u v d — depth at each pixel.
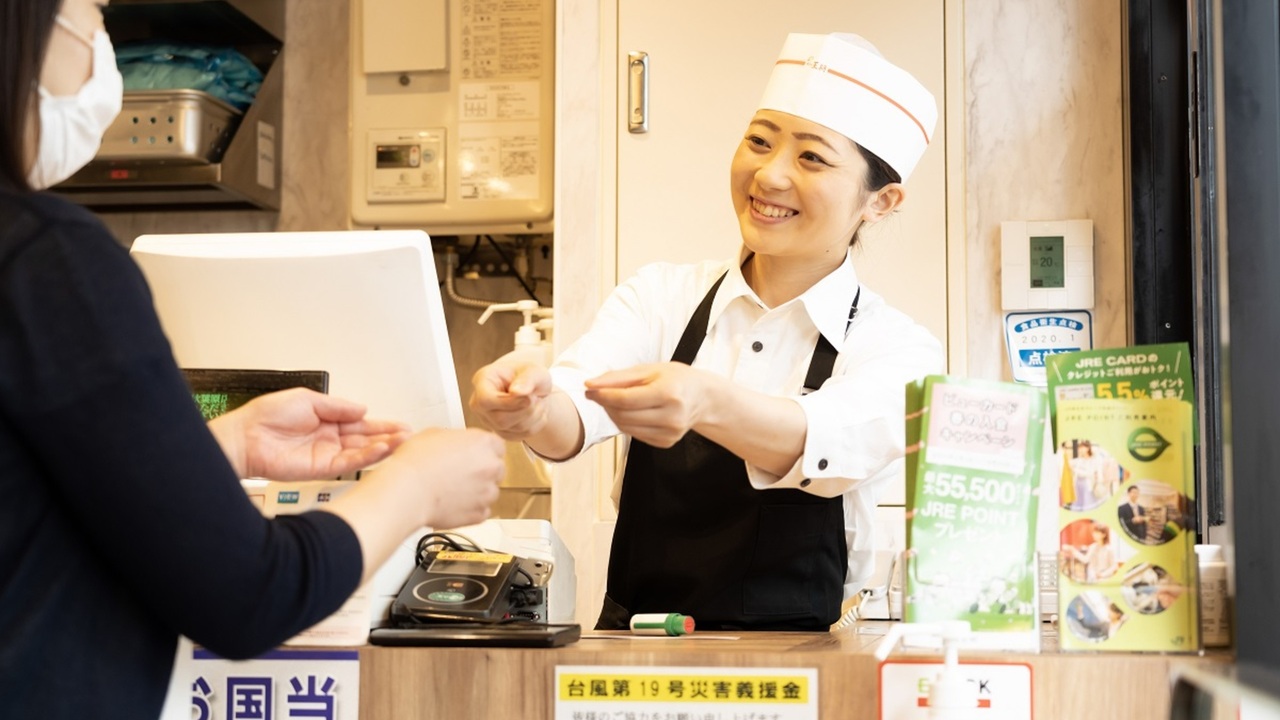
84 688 0.90
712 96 2.80
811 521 1.86
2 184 0.93
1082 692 1.19
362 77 3.34
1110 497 1.25
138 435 0.87
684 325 2.04
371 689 1.30
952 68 2.71
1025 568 1.26
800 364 1.94
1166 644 1.23
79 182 3.23
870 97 1.83
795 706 1.23
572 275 2.81
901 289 2.71
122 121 3.19
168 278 1.62
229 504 0.90
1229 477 1.20
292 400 1.31
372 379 1.61
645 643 1.42
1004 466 1.27
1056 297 2.64
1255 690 0.89
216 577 0.89
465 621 1.42
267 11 3.55
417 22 3.30
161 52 3.30
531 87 3.27
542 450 1.76
